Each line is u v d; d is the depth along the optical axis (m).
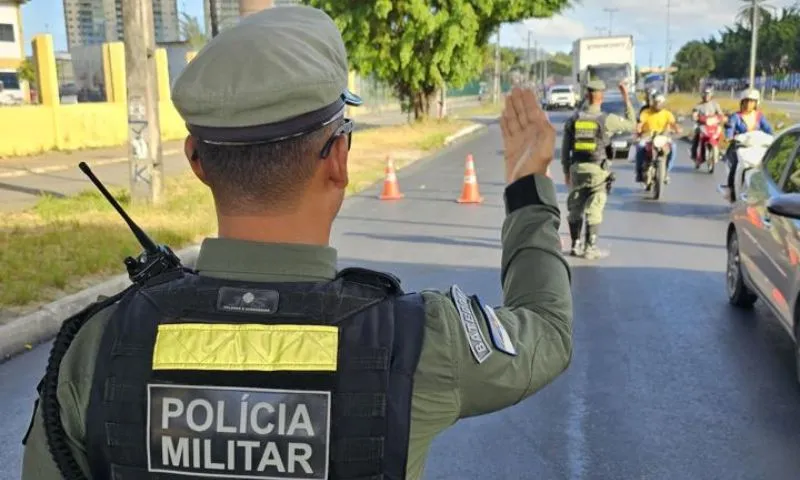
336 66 1.15
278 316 1.10
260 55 1.09
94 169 17.33
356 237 9.78
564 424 4.35
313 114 1.11
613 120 8.23
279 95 1.08
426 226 10.54
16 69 52.69
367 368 1.07
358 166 18.08
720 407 4.56
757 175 6.34
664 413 4.48
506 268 1.35
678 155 19.84
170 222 9.77
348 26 26.95
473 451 4.04
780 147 6.17
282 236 1.16
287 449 1.05
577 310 6.49
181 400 1.07
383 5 25.91
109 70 23.75
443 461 3.93
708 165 16.17
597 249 8.71
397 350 1.09
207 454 1.06
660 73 67.19
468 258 8.57
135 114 10.82
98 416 1.08
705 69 86.12
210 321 1.10
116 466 1.08
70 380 1.12
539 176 1.37
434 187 14.71
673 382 4.93
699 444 4.11
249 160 1.11
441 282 7.53
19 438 4.23
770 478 3.77
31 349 5.64
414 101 31.23
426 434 1.12
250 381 1.06
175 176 15.16
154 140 10.95
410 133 27.66
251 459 1.06
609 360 5.31
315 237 1.19
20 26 53.03
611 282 7.41
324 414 1.05
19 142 19.92
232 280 1.15
